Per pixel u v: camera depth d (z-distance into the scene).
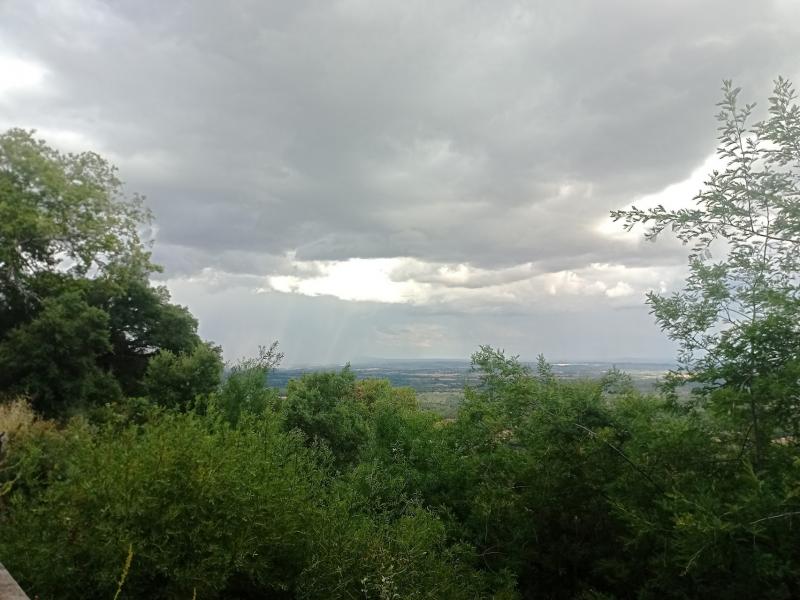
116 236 23.19
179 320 22.08
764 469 3.77
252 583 3.88
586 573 4.97
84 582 3.41
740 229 4.16
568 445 4.86
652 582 4.10
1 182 20.31
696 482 3.99
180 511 3.53
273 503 3.96
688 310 4.34
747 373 3.68
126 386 19.02
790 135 3.86
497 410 5.96
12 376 15.20
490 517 5.53
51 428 8.45
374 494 5.44
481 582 4.96
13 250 19.78
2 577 2.38
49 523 3.53
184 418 4.88
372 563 4.03
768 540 3.40
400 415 7.82
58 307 16.02
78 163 23.78
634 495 4.43
